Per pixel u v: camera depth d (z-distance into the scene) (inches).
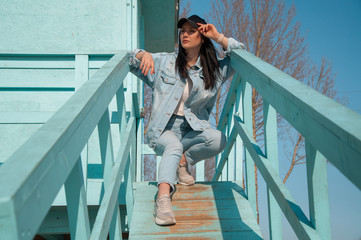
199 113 101.3
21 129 134.0
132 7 166.1
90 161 134.4
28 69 137.4
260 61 75.0
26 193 26.9
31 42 161.2
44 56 137.0
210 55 96.5
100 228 56.1
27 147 32.2
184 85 95.3
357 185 33.8
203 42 97.1
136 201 99.3
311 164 52.6
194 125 96.3
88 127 49.6
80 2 164.7
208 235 84.9
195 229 86.8
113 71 71.5
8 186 25.5
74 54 133.3
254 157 82.9
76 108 45.2
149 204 97.8
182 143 101.0
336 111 39.7
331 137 38.9
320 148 42.0
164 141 93.0
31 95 137.3
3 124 133.0
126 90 141.9
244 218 91.5
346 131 34.5
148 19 287.7
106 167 71.2
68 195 49.4
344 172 36.2
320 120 40.8
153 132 94.7
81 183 49.3
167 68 96.6
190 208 95.2
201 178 168.7
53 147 33.2
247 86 96.3
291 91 49.9
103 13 164.2
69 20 163.3
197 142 99.9
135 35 164.6
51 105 137.1
